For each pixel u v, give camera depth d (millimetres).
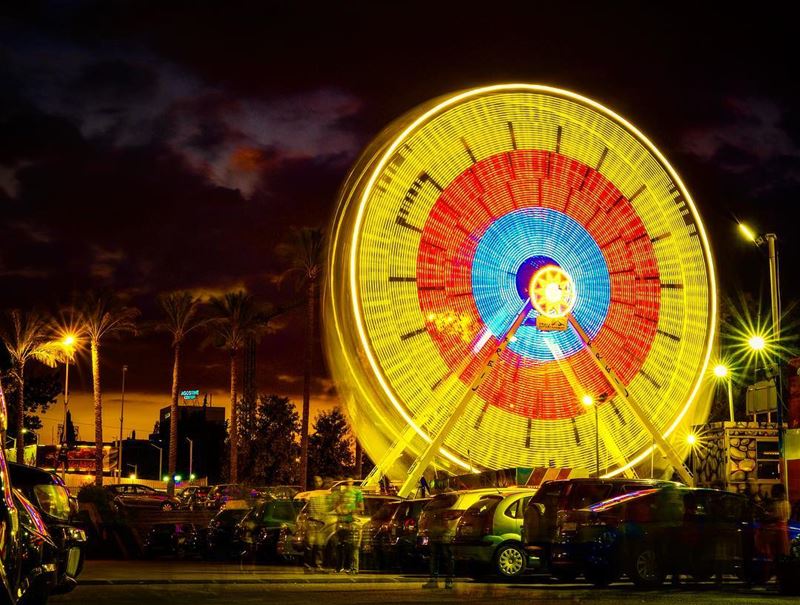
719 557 17562
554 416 32656
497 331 32781
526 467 31500
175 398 63531
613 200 34969
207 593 16406
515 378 32688
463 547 19344
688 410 34656
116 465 92938
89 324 59969
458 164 33469
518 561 19391
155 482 86125
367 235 32031
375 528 22594
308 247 55000
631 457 33469
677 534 17422
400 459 33969
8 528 8102
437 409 32094
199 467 138625
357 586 18156
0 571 7621
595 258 34406
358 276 31672
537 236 33969
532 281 33062
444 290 32594
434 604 14133
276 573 21984
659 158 35500
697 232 35438
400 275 32344
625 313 34250
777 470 34688
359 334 31500
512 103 34344
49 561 10234
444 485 32875
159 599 15258
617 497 17812
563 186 34375
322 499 23328
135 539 30078
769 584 18109
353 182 33000
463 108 33750
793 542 17219
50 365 64250
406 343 31984
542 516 18641
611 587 17703
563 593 16172
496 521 19422
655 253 34906
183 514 32375
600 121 34906
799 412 28844
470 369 32469
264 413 84625
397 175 32656
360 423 33500
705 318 35344
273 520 26438
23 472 14266
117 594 16234
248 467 83500
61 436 76250
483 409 32281
